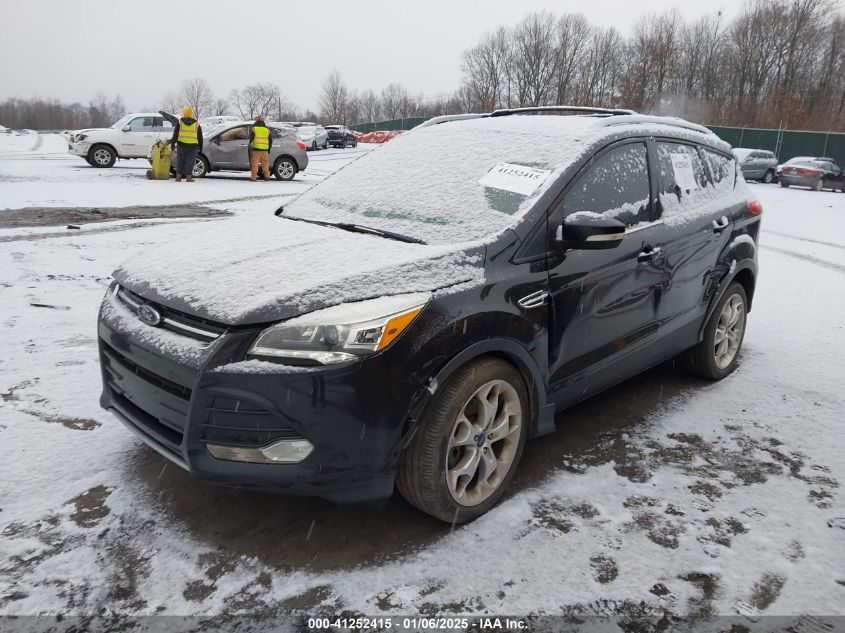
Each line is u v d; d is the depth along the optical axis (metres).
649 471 3.14
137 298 2.71
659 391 4.18
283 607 2.17
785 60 58.56
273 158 17.95
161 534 2.52
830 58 57.62
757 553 2.54
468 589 2.28
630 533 2.64
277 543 2.50
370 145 52.03
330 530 2.59
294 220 3.46
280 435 2.26
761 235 12.16
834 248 10.88
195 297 2.48
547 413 2.99
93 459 3.03
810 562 2.49
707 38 62.94
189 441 2.33
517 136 3.46
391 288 2.44
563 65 68.62
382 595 2.24
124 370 2.65
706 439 3.51
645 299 3.46
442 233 2.92
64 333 4.68
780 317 6.15
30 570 2.29
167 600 2.19
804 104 55.59
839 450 3.42
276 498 2.80
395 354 2.31
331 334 2.26
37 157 25.62
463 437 2.58
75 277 6.25
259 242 2.99
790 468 3.22
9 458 2.98
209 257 2.82
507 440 2.82
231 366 2.26
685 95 62.28
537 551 2.50
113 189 13.75
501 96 71.25
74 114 139.25
